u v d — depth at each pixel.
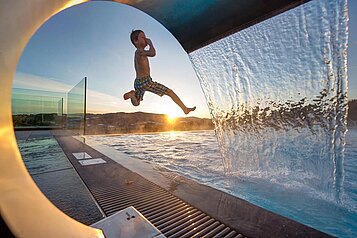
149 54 2.74
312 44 2.66
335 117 3.13
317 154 3.45
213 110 3.92
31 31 0.72
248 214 1.84
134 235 1.31
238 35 2.94
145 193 2.45
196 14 2.44
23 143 7.86
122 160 4.70
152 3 2.18
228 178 3.97
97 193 2.45
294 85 3.14
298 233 1.50
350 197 2.90
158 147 9.54
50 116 17.19
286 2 2.33
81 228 1.04
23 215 0.69
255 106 3.73
